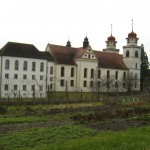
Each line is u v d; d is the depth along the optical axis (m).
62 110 68.75
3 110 65.62
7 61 120.31
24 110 68.75
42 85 127.81
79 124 45.41
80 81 144.38
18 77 122.31
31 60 125.62
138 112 61.38
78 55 146.38
